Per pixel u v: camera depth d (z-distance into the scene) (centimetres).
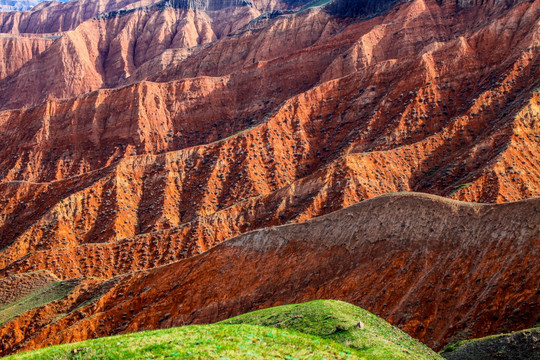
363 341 3509
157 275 6969
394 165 9738
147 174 11700
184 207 10919
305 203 9231
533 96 9462
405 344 3794
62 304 7119
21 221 11525
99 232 10438
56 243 10188
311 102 12562
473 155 9088
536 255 4847
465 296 4997
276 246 6469
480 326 4688
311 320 3978
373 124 11225
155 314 6284
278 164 11294
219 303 6128
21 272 8581
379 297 5375
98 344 3131
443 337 4831
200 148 11975
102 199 11081
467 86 11144
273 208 9462
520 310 4569
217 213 9506
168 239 9056
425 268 5400
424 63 11588
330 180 9456
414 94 11162
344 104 12356
